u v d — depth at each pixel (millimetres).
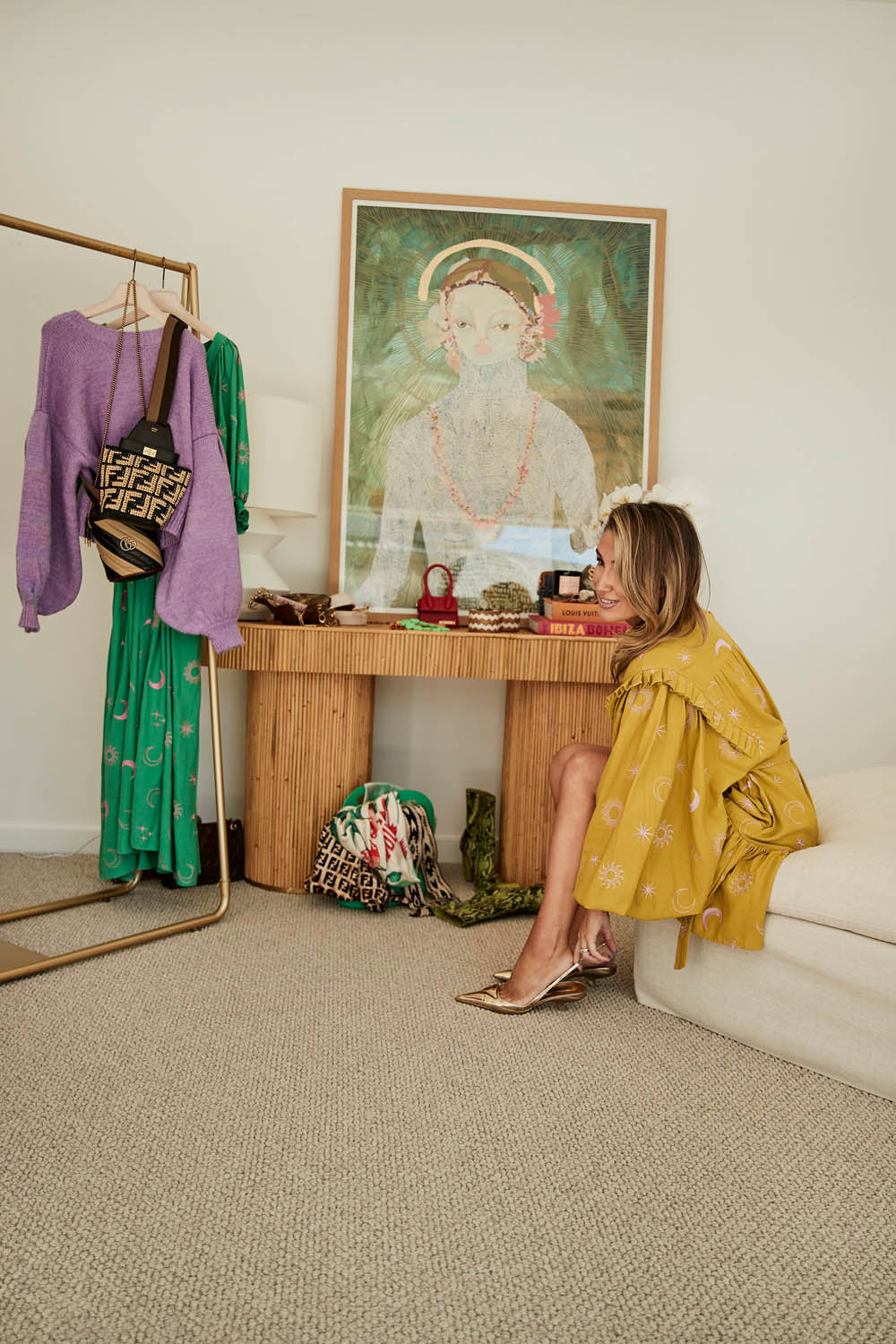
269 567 2980
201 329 2613
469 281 3223
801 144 3283
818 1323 1197
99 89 3145
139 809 2666
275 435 2842
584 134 3250
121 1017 2016
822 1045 1857
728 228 3289
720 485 3328
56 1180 1447
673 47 3248
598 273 3244
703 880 1916
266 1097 1714
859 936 1789
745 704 2010
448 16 3205
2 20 3105
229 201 3189
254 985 2201
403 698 3340
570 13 3223
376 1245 1320
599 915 2078
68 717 3266
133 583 2629
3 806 3277
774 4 3248
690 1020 2088
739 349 3311
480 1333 1161
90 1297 1201
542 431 3246
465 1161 1534
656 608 1995
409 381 3217
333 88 3197
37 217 3150
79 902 2719
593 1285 1255
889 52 3270
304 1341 1140
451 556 3240
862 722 3393
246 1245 1311
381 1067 1837
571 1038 1994
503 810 3055
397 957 2402
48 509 2451
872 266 3320
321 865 2799
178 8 3148
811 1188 1495
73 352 2457
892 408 3342
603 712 2951
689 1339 1164
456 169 3230
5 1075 1762
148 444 2424
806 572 3357
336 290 3229
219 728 2635
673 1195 1463
